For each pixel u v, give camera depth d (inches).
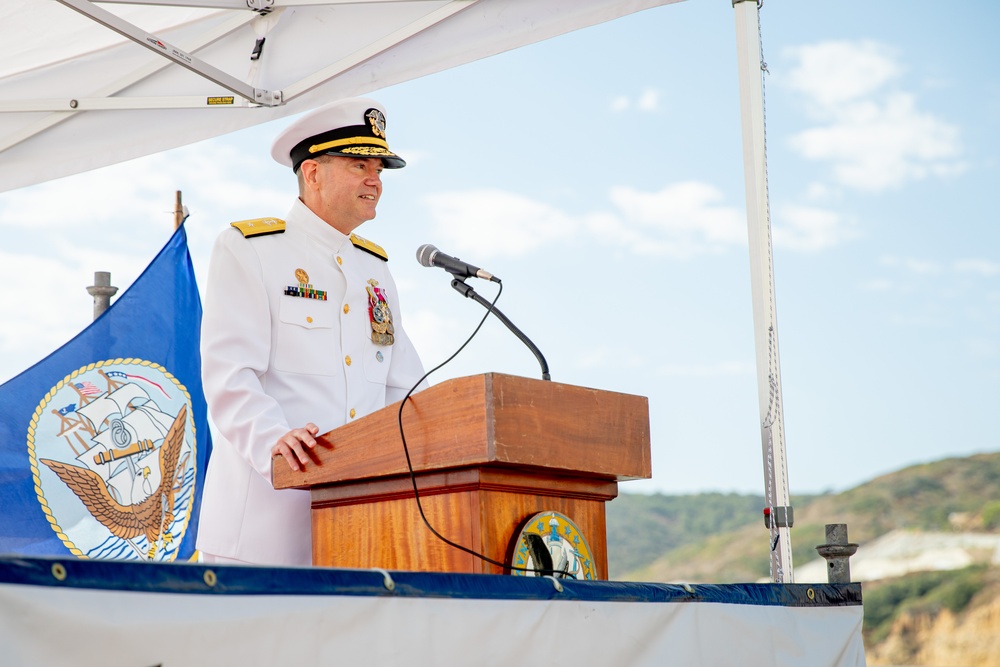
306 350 116.2
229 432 107.3
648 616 84.0
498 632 74.1
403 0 152.1
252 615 62.8
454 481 81.6
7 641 53.3
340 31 157.5
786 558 122.7
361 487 88.1
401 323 129.1
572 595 79.3
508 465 80.7
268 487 112.4
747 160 131.1
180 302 173.8
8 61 165.0
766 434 125.5
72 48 165.0
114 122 166.9
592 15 145.5
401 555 85.0
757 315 128.0
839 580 105.1
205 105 161.8
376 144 122.0
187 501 167.3
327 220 122.8
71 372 162.4
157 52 144.6
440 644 70.9
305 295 117.7
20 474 155.3
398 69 155.1
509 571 80.9
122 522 161.2
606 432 87.2
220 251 115.5
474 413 79.2
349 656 66.7
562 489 86.6
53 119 166.4
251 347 112.2
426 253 101.5
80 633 55.9
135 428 165.0
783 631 95.1
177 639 59.6
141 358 168.2
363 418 87.2
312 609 65.5
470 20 150.9
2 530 152.7
